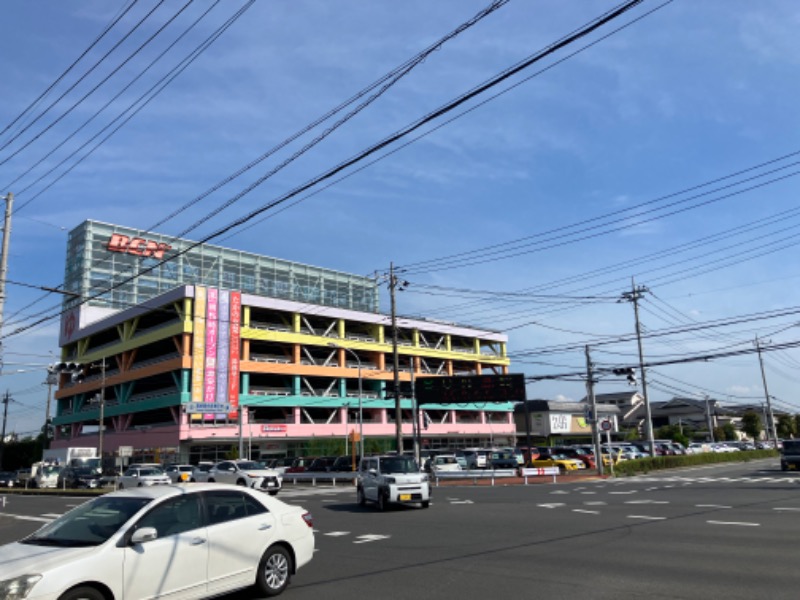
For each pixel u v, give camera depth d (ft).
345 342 227.61
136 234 242.78
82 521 24.02
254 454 200.03
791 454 115.24
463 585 27.66
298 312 217.36
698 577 27.73
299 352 215.10
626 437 294.87
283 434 203.62
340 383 225.97
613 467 122.31
